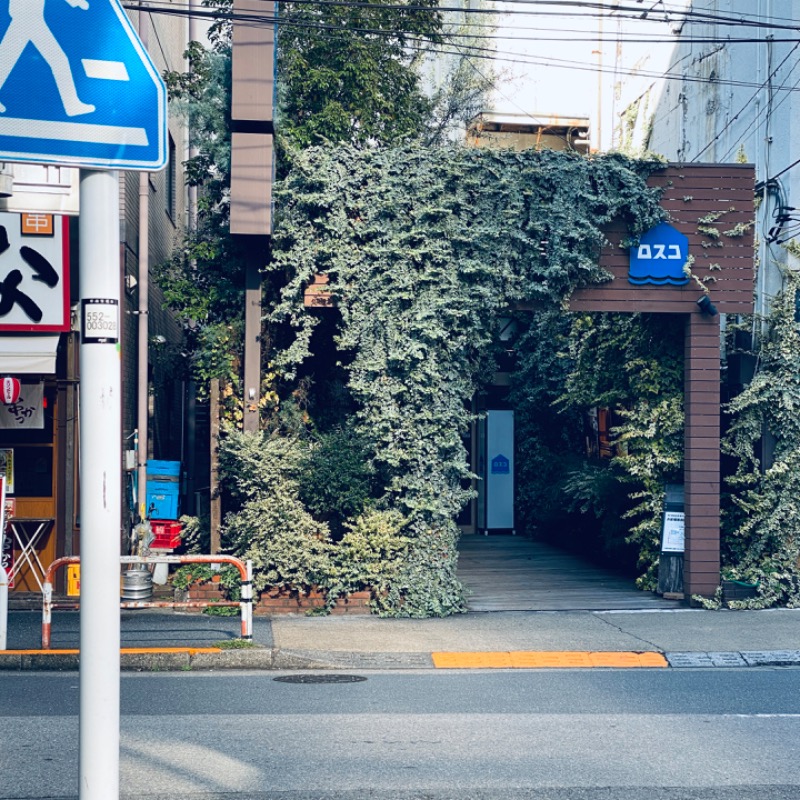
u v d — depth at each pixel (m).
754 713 7.86
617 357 14.71
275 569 12.45
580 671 9.97
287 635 11.00
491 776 6.07
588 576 15.57
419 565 12.61
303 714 7.74
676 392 13.88
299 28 17.16
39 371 12.33
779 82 17.27
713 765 6.32
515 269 13.14
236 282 13.94
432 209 12.75
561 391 18.91
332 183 12.90
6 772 6.08
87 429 2.80
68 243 12.52
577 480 16.16
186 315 13.91
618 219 13.44
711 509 13.44
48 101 2.95
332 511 13.16
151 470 14.29
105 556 2.78
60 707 7.89
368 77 17.02
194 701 8.24
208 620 11.96
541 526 19.59
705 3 20.97
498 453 20.47
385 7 11.98
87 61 2.99
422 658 10.26
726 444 13.83
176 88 15.50
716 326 13.58
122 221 13.36
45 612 9.84
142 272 14.34
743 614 12.76
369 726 7.35
